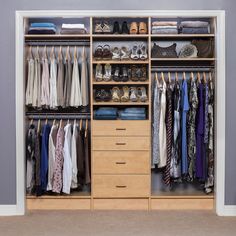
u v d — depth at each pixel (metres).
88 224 4.24
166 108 4.80
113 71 4.98
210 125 4.74
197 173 4.74
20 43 4.56
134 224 4.24
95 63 4.78
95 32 4.80
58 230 4.05
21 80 4.57
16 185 4.61
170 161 4.79
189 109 4.77
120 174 4.74
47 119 5.07
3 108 4.58
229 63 4.56
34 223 4.28
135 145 4.73
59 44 5.05
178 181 4.87
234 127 4.59
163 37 5.00
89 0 4.59
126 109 4.80
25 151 4.71
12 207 4.61
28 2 4.56
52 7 4.57
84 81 4.79
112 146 4.73
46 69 4.75
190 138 4.75
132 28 4.79
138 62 4.75
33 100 4.71
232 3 4.56
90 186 5.06
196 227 4.14
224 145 4.59
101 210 4.74
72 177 4.77
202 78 5.05
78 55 5.08
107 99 4.81
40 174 4.74
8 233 3.96
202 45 4.81
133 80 4.82
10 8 4.55
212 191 4.85
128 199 4.76
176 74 4.86
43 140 4.73
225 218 4.46
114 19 5.10
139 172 4.74
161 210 4.74
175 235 3.90
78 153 4.77
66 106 4.79
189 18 5.08
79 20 5.07
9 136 4.59
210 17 4.75
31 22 5.06
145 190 4.75
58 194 4.82
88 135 5.02
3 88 4.57
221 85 4.55
